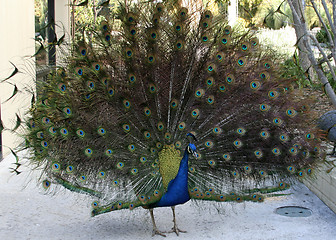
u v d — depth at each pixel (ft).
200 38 19.47
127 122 18.19
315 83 37.04
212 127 19.15
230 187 19.15
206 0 21.25
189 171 18.51
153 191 17.61
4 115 29.66
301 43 39.27
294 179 20.44
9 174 26.55
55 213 21.22
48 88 19.38
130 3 19.79
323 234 18.78
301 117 19.99
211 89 19.16
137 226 19.89
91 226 19.75
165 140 18.31
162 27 19.29
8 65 30.19
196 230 19.34
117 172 17.83
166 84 19.15
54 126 17.90
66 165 17.83
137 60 18.83
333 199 21.56
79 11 54.60
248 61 20.01
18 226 19.38
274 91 19.24
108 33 19.24
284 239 18.24
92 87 18.07
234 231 19.19
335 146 24.72
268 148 19.51
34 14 38.19
